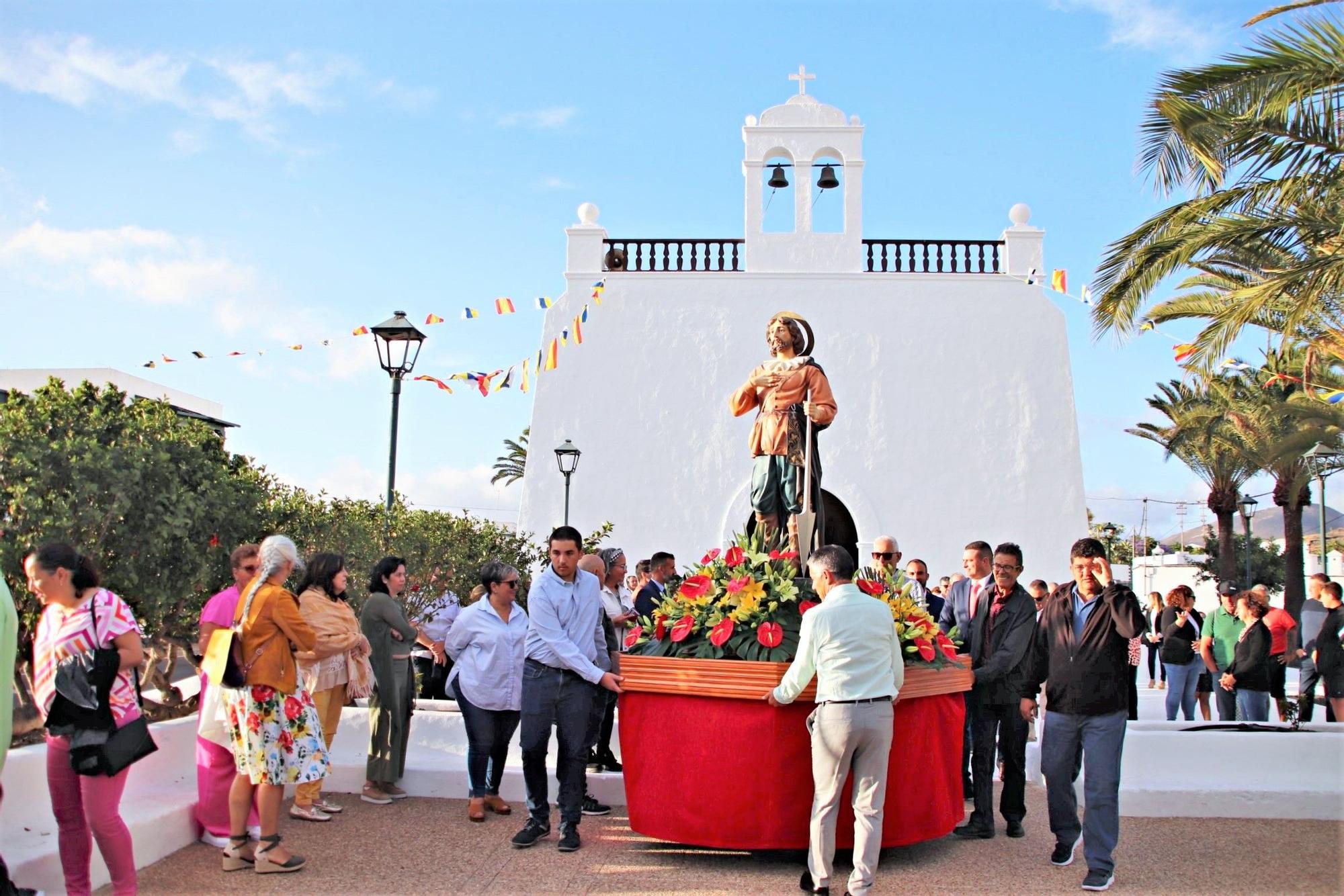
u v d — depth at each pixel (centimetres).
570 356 1677
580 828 693
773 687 582
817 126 1706
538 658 642
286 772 582
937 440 1617
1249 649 1044
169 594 830
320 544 1016
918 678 606
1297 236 1013
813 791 585
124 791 642
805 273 1669
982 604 699
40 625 504
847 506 1603
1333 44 916
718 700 598
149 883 559
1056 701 598
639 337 1677
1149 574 3841
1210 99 971
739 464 1631
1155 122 1030
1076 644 591
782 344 729
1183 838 681
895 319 1655
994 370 1633
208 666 570
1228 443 1919
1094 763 575
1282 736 761
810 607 612
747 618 612
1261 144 966
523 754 644
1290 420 1445
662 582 880
